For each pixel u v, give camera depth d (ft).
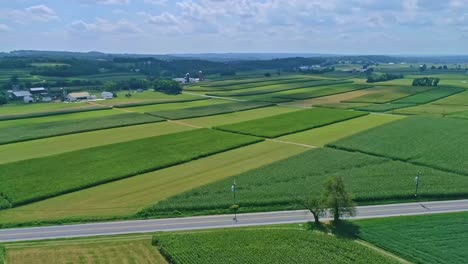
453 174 364.58
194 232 264.72
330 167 382.42
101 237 258.98
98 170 375.45
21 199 309.63
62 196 323.78
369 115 650.84
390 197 318.04
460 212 292.81
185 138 495.00
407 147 444.96
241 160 413.80
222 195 318.45
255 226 277.23
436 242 247.50
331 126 570.46
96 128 547.08
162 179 360.48
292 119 609.42
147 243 251.60
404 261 229.45
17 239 255.29
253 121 597.11
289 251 239.09
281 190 327.67
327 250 240.53
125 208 301.63
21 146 462.19
